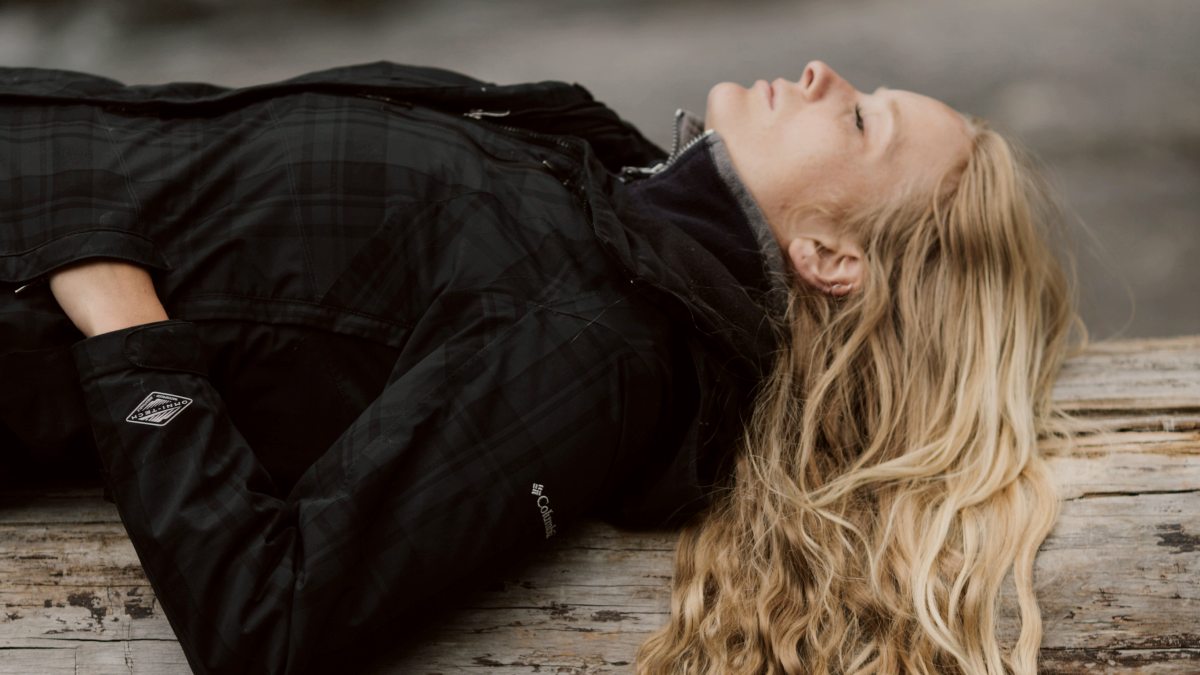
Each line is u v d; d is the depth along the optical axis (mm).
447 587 1367
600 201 1510
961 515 1562
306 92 1594
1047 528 1548
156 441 1308
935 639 1420
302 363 1485
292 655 1270
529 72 4410
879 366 1691
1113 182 3873
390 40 4688
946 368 1705
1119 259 3555
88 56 4508
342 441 1368
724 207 1688
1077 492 1608
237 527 1290
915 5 4910
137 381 1322
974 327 1723
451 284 1447
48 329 1385
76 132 1473
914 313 1716
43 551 1536
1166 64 4453
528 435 1386
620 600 1542
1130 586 1518
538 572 1549
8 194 1420
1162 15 4793
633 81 4336
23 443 1479
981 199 1753
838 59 4477
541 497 1398
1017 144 1917
